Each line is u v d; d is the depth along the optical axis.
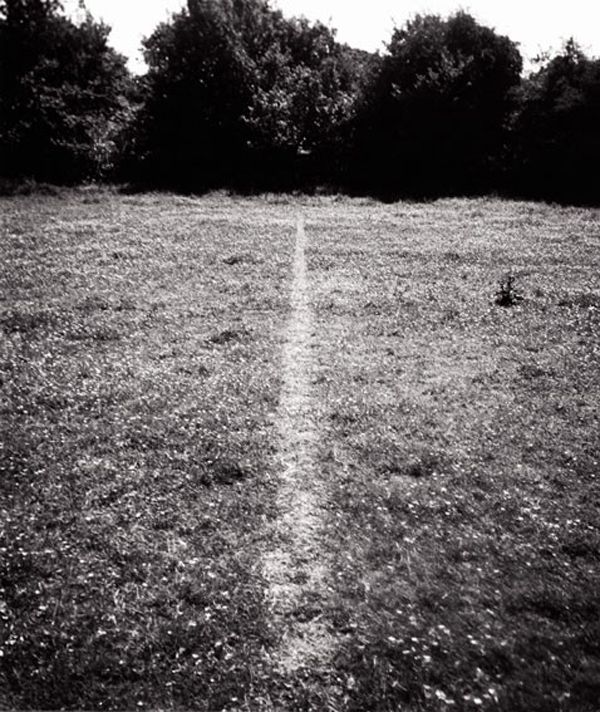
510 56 47.03
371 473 8.71
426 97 45.81
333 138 48.88
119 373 12.14
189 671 5.46
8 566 6.68
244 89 47.88
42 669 5.43
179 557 6.91
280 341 14.24
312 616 6.21
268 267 21.16
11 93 45.09
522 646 5.70
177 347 13.72
